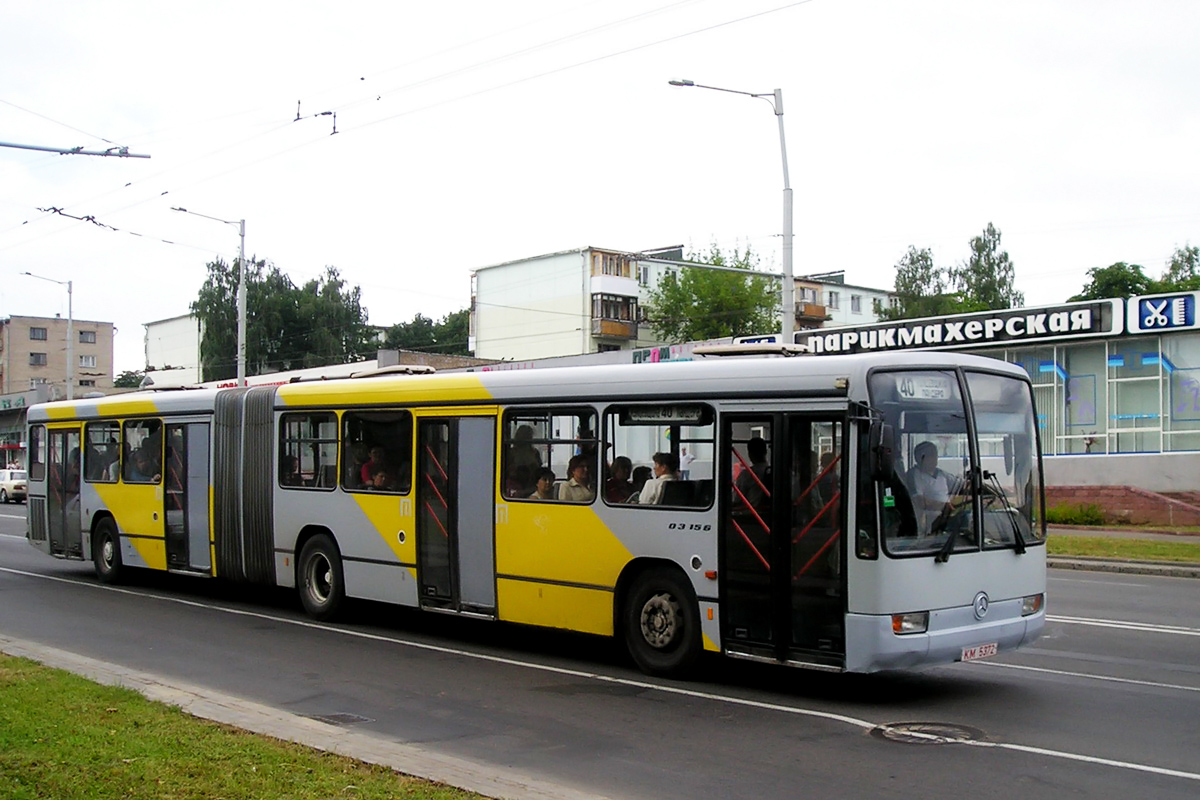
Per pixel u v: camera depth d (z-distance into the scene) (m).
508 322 79.88
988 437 9.67
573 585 10.99
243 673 10.70
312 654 11.72
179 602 15.89
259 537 15.02
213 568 15.79
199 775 6.54
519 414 11.65
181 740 7.32
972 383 9.64
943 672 10.53
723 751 7.77
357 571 13.52
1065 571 20.50
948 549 9.07
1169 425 29.72
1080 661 11.03
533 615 11.38
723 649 9.75
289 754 7.01
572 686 10.01
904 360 9.25
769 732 8.30
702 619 9.91
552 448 11.30
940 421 9.32
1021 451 9.98
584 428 11.02
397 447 13.02
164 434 16.80
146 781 6.40
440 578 12.41
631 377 10.65
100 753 6.98
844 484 8.97
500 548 11.70
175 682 10.29
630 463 10.60
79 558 18.69
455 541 12.21
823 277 92.44
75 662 10.55
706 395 9.99
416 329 97.19
